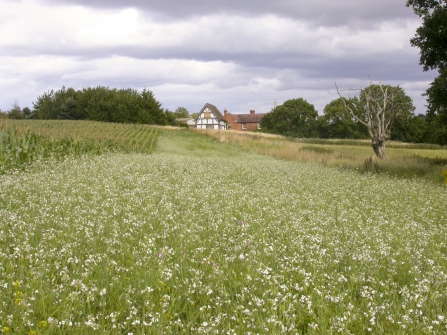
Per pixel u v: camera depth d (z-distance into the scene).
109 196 10.83
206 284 5.23
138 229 7.62
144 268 5.50
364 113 100.88
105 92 93.88
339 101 105.56
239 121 145.50
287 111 109.00
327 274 5.84
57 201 9.45
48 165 17.73
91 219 8.01
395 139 87.06
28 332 3.81
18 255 5.47
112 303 4.57
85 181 13.33
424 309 4.78
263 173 20.70
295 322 4.42
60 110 91.94
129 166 18.27
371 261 6.36
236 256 6.25
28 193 10.22
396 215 11.30
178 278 5.32
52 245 6.05
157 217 8.64
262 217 9.56
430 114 30.16
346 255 6.79
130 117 87.69
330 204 12.57
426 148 62.50
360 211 11.75
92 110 89.19
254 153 41.66
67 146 24.41
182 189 12.46
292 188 15.60
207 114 124.88
